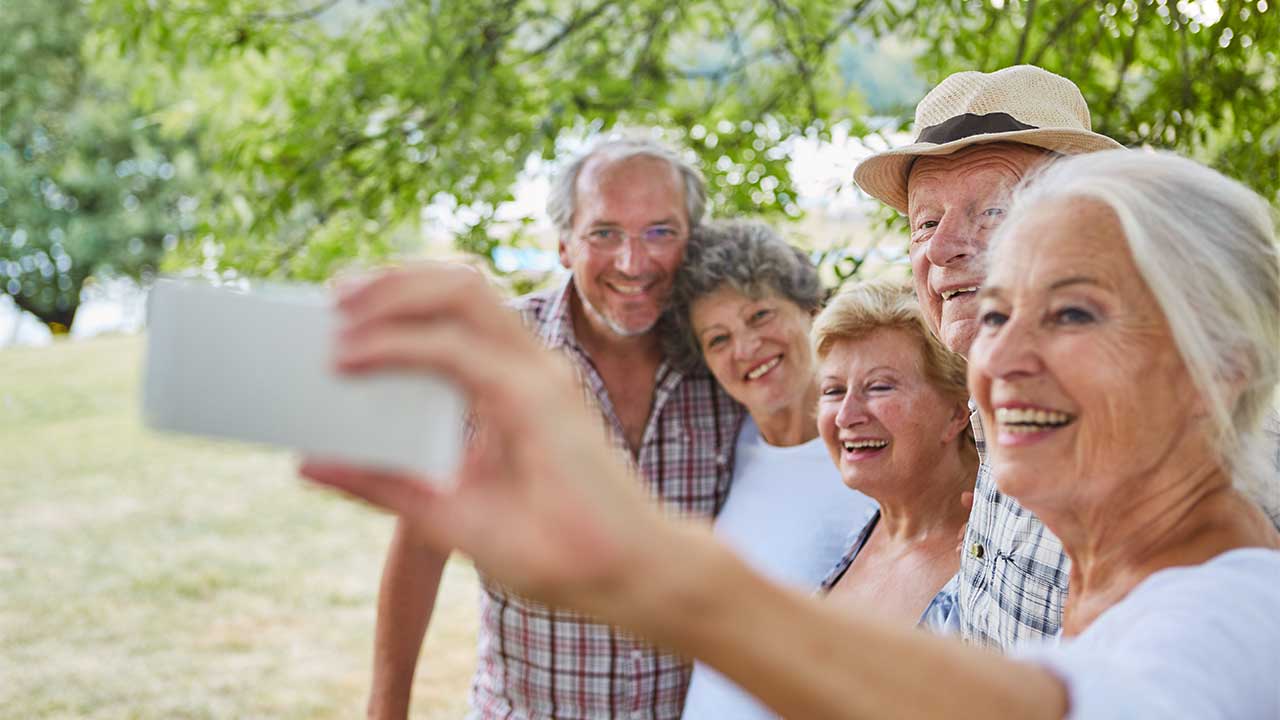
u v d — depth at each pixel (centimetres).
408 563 231
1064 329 79
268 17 446
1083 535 84
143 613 622
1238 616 67
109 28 463
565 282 235
